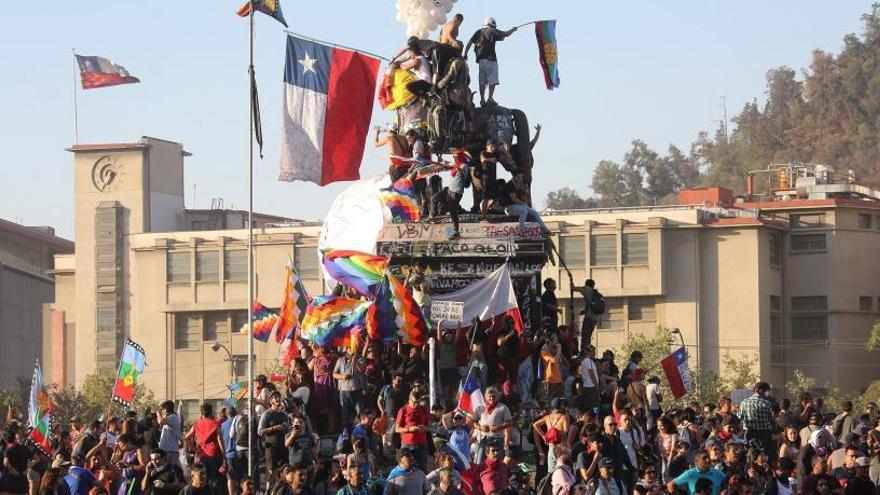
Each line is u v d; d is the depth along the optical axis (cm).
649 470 5956
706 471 5978
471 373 6612
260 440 6738
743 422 7069
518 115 7856
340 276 7731
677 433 6738
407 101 7812
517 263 7706
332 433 7394
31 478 6488
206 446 6581
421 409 6438
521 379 7431
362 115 8019
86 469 6294
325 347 7488
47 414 7156
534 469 6862
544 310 7719
